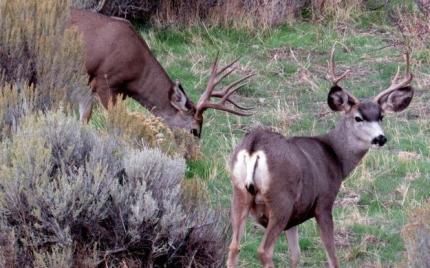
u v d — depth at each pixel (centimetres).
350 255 2566
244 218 2277
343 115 2544
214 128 3469
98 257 2127
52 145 2212
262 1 4447
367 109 2531
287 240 2562
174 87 3388
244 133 3428
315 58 4175
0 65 2711
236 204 2284
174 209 2155
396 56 4166
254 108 3653
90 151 2241
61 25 2823
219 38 4281
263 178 2250
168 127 3266
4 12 2727
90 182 2127
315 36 4356
